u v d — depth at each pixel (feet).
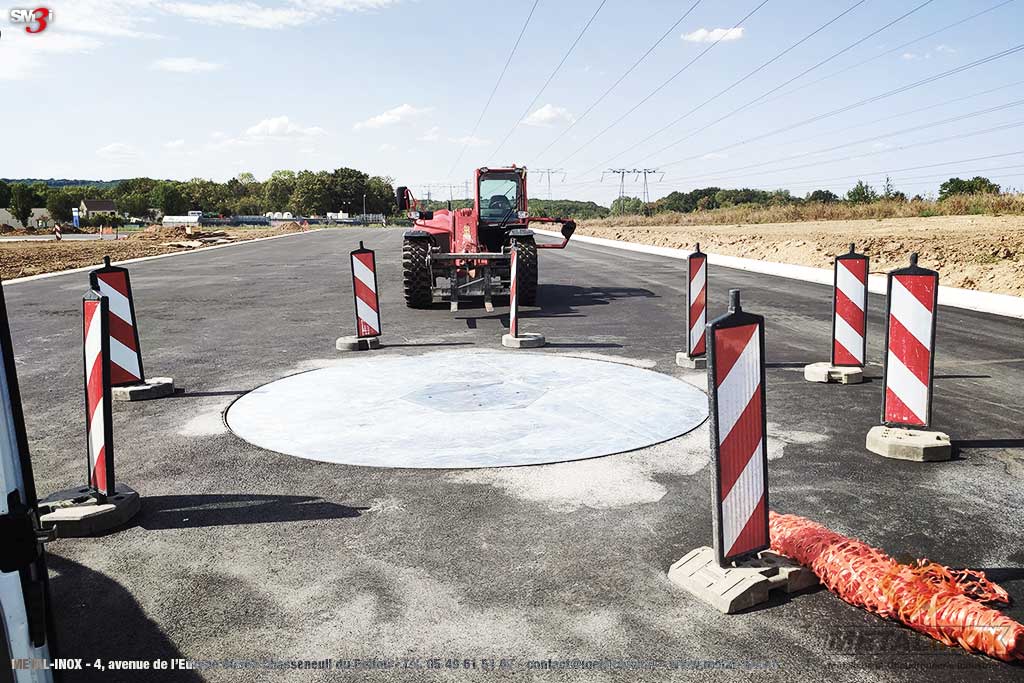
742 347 10.37
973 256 54.70
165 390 22.03
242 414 19.99
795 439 17.44
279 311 39.52
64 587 10.91
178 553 11.98
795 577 10.68
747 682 8.57
